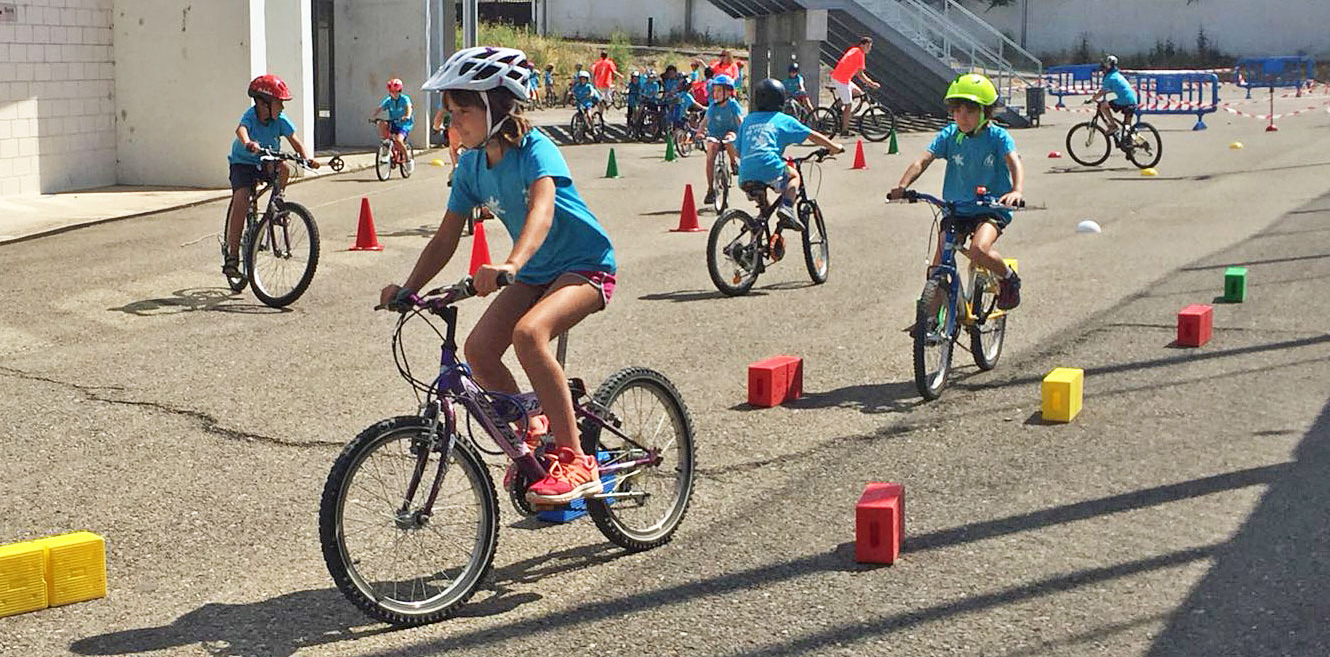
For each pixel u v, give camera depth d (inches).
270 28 901.8
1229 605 197.8
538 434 212.4
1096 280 485.7
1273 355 362.0
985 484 259.4
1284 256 529.0
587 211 212.4
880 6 1379.2
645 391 231.0
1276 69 1983.3
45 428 303.7
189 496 257.6
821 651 185.9
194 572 220.1
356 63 1086.4
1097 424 299.9
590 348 384.5
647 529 230.4
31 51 741.3
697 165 1009.5
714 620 197.8
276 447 289.3
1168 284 474.9
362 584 193.2
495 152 206.8
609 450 224.1
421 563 202.7
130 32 797.2
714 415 314.0
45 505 252.5
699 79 1405.0
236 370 358.3
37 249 574.6
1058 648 185.0
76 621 200.4
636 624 197.2
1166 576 209.6
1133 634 188.7
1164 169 905.5
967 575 212.7
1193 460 270.4
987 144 332.2
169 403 324.2
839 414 314.0
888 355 374.6
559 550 229.5
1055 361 362.0
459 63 202.7
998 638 188.7
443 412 200.4
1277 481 255.3
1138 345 378.3
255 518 245.4
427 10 1072.2
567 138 1268.5
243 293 474.0
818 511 246.5
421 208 723.4
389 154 871.7
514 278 192.9
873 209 716.7
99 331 409.1
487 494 203.9
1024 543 226.2
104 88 795.4
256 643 191.9
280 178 448.5
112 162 805.2
